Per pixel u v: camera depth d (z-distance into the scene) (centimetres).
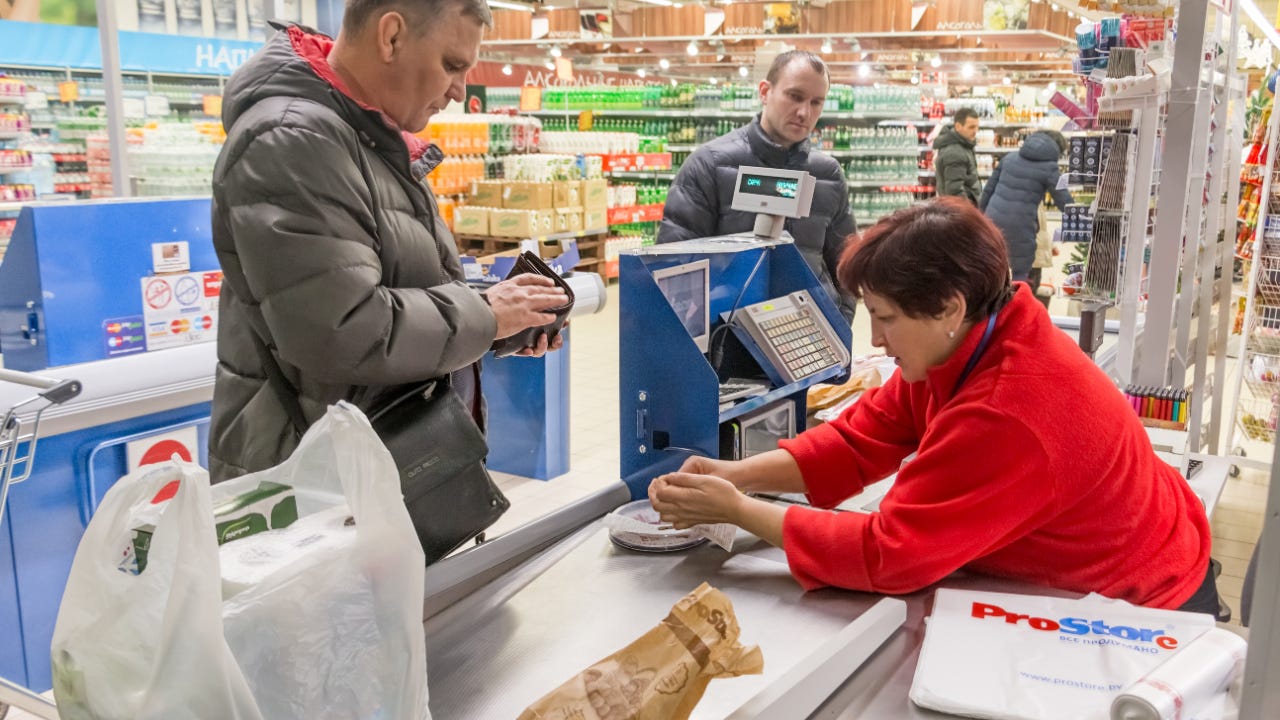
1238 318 666
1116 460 155
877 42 1025
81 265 305
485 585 164
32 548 303
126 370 310
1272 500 97
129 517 90
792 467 191
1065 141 802
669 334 199
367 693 95
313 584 93
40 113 587
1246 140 646
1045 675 127
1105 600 147
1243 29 758
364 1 171
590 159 966
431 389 169
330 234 163
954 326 153
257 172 163
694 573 169
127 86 493
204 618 83
